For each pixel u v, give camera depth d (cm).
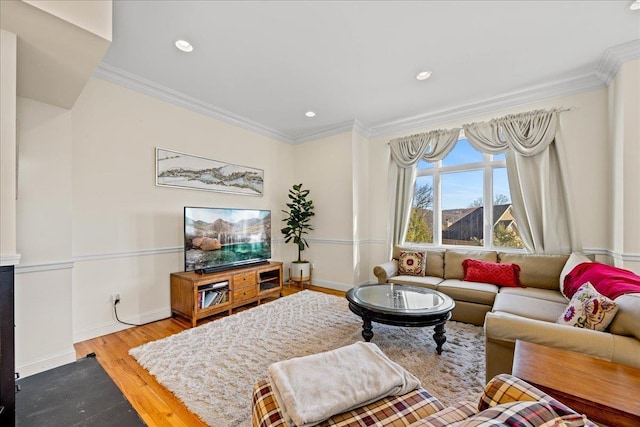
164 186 316
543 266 289
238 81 299
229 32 220
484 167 369
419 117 402
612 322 145
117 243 276
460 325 278
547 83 304
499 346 155
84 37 144
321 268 462
